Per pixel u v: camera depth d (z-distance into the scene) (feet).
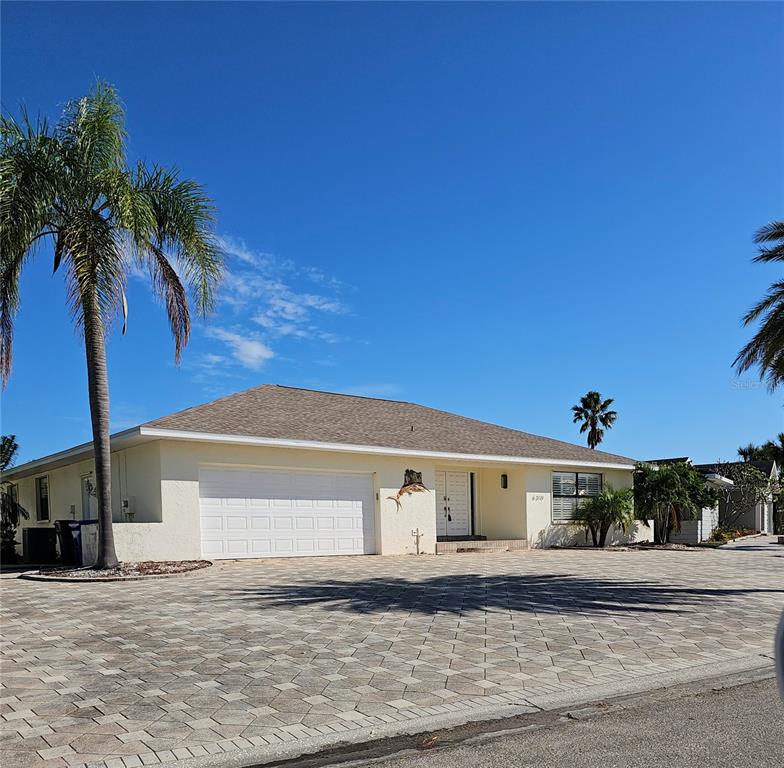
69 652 24.98
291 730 17.30
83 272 43.68
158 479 51.96
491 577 45.42
